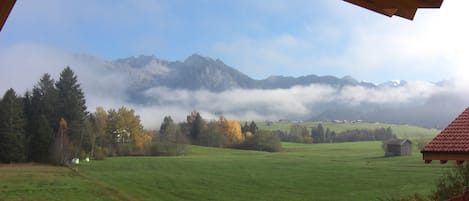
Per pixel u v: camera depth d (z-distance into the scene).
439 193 13.36
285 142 95.38
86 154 60.00
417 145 72.69
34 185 37.47
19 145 51.88
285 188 41.56
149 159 63.00
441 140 8.86
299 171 52.19
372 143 92.06
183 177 47.97
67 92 63.50
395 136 103.38
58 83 64.31
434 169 48.88
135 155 67.50
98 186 40.31
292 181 45.31
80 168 51.62
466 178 12.76
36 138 54.31
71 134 60.16
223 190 40.78
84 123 63.31
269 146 82.00
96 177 45.94
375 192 37.50
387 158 64.50
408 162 57.84
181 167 56.09
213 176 48.94
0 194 33.16
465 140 8.62
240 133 84.12
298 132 102.06
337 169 53.12
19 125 52.59
